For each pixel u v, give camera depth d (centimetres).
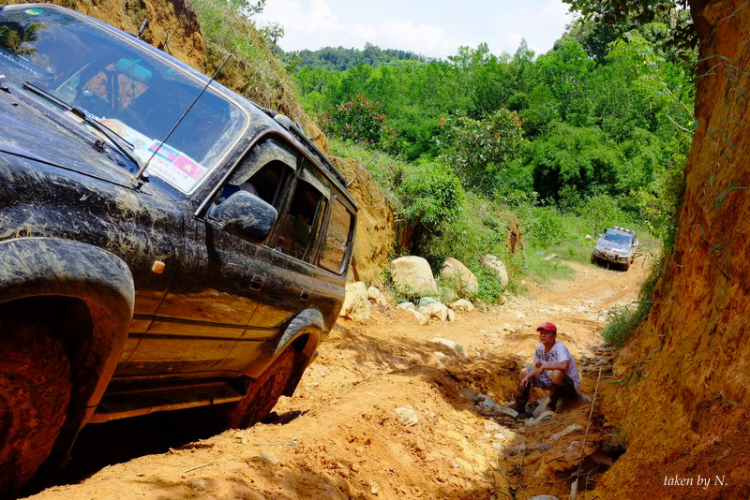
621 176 4816
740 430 321
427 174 1684
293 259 453
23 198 251
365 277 1367
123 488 295
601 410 688
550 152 4891
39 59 372
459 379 855
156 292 312
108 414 323
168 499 295
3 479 267
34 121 309
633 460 423
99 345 285
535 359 802
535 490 520
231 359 419
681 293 498
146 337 326
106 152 327
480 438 659
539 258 2872
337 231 538
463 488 509
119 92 378
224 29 1257
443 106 5850
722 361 357
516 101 5822
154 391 377
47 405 267
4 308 254
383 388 673
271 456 384
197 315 351
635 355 809
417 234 1695
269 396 506
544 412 748
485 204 2314
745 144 401
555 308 2034
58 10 427
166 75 398
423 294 1477
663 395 447
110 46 401
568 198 4788
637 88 1280
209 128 380
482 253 1969
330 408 557
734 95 443
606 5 777
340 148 1677
